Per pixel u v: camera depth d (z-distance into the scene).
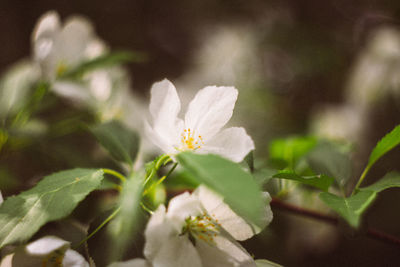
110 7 0.72
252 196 0.22
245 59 0.62
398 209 0.43
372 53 0.54
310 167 0.30
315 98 0.58
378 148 0.27
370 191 0.25
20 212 0.24
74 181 0.25
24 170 0.38
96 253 0.24
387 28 0.57
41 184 0.25
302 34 0.58
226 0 0.72
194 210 0.25
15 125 0.34
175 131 0.26
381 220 0.43
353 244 0.45
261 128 0.50
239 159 0.25
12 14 0.60
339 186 0.29
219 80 0.62
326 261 0.43
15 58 0.59
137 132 0.31
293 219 0.38
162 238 0.24
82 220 0.29
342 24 0.63
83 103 0.37
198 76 0.65
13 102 0.35
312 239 0.41
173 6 0.76
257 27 0.64
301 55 0.57
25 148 0.35
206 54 0.68
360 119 0.51
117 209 0.25
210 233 0.25
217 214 0.25
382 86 0.52
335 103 0.57
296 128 0.50
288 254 0.38
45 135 0.35
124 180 0.26
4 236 0.23
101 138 0.30
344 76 0.57
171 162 0.28
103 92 0.38
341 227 0.26
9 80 0.36
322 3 0.65
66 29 0.36
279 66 0.60
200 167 0.22
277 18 0.65
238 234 0.25
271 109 0.54
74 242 0.25
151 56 0.75
